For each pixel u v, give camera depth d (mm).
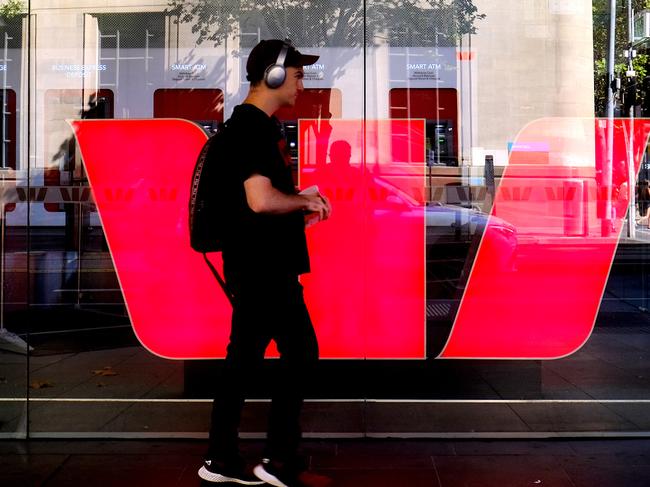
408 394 4539
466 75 4527
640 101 4492
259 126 3484
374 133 4527
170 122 4559
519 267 4527
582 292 4527
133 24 4566
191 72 4555
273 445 3609
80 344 4594
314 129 4527
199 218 3518
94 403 4578
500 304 4543
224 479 3604
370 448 4328
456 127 4523
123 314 4598
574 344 4531
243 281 3500
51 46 4586
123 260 4598
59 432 4559
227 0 4551
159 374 4578
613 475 3857
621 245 4496
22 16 4590
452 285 4543
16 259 4629
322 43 4543
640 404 4523
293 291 3541
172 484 3762
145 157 4578
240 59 4555
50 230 4617
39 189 4609
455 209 4527
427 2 4531
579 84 4488
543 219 4527
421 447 4344
